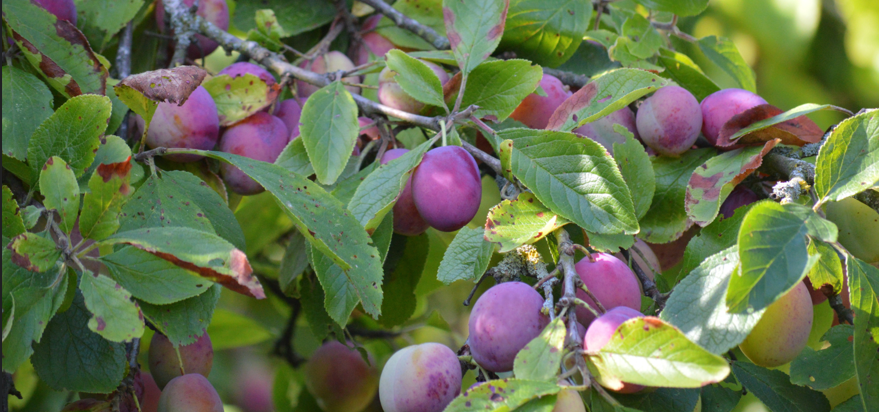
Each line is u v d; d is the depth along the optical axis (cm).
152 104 69
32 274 62
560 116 72
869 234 71
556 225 67
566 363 62
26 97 70
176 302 66
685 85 85
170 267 63
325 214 68
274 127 80
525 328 64
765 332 65
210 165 79
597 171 68
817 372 68
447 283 69
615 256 71
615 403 61
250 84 79
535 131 70
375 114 79
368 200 70
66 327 68
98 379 68
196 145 76
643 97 79
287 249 84
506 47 85
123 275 63
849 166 65
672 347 59
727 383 70
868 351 64
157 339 74
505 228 67
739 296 58
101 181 62
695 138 75
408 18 89
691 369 58
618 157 71
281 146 79
